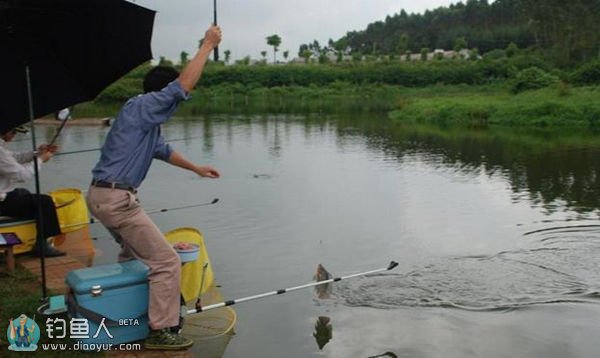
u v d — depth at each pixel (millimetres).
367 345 4645
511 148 16859
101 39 4004
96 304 3658
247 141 18422
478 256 6895
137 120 3574
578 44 45781
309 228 8055
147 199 9750
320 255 6902
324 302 5492
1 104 4426
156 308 3699
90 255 6387
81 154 14625
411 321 5094
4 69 4320
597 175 12164
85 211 6809
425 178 11969
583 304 5492
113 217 3568
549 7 48094
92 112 30109
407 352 4535
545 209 9234
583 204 9555
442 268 6445
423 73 52156
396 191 10625
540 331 4926
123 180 3582
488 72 49875
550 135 20547
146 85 3783
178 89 3555
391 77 53062
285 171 12711
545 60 47375
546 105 25375
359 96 49344
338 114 31641
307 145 17500
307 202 9633
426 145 17656
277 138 19438
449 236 7734
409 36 93000
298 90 52188
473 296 5703
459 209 9242
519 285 5945
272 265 6539
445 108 27562
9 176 5371
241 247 7199
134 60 4000
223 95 50844
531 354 4520
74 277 3717
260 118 28516
